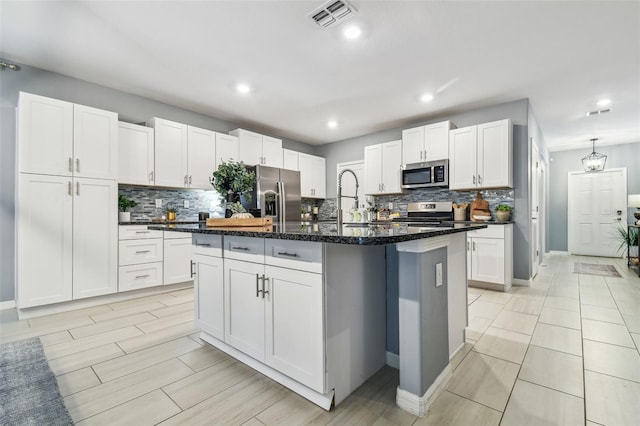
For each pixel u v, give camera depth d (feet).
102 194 9.96
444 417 4.35
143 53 8.84
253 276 5.59
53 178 8.99
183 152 12.57
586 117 14.80
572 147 21.53
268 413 4.49
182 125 12.57
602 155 19.74
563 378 5.33
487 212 12.80
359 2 6.75
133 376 5.53
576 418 4.27
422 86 11.12
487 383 5.22
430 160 13.88
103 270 9.93
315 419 4.35
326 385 4.49
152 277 11.11
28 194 8.56
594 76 10.38
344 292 4.86
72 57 9.09
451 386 5.14
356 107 13.26
